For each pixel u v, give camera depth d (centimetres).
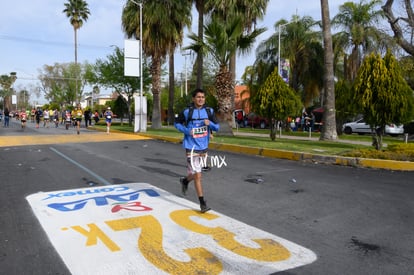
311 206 526
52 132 2123
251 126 3475
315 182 682
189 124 493
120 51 3200
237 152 1149
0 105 11125
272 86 1395
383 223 451
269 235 410
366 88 940
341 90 2097
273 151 1035
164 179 720
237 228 432
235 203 542
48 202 543
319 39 2811
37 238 401
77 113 1977
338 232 421
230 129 1692
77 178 728
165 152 1157
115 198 568
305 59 2823
